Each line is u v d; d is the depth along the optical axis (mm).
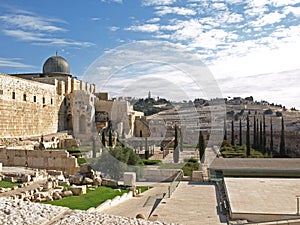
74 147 33875
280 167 26938
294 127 87938
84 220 7957
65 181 20188
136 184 20531
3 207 8617
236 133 74625
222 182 22562
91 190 18797
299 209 14148
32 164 25609
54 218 8031
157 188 19922
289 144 65438
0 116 33844
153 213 14344
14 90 36531
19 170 21906
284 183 20906
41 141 33812
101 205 14992
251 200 15945
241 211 13828
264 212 13680
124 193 18016
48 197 16031
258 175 26578
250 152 44750
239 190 18500
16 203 9070
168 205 16000
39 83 42656
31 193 16281
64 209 8797
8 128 35250
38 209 8617
